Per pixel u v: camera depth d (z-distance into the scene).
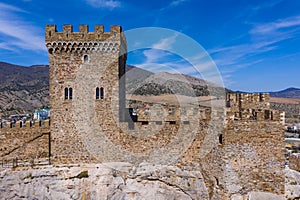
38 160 41.06
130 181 39.34
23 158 41.59
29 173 38.69
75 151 40.00
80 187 38.81
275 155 31.97
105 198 38.97
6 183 38.47
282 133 31.84
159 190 38.84
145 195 38.97
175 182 38.34
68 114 39.84
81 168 39.50
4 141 41.25
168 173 38.69
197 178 37.31
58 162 39.94
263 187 32.03
